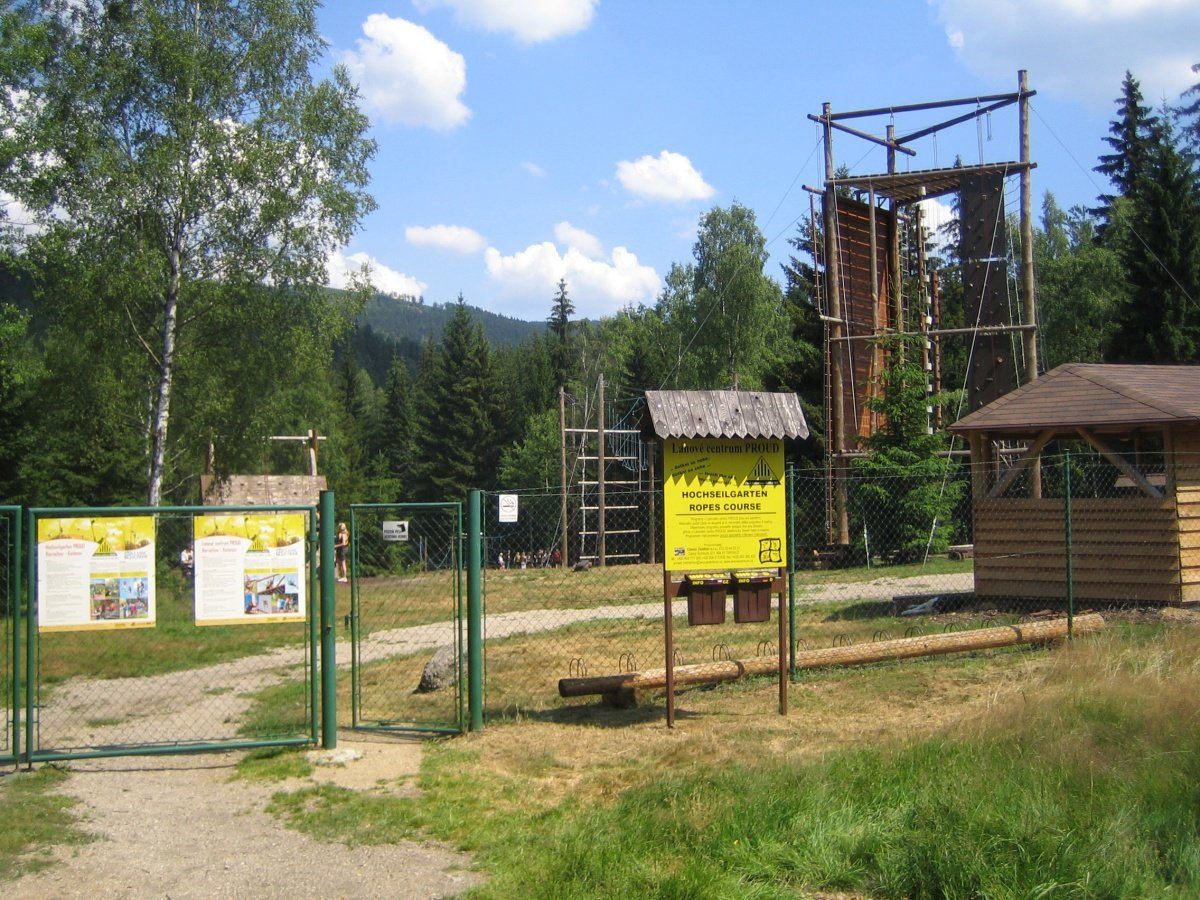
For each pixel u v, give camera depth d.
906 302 34.88
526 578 26.45
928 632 13.06
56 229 23.70
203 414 26.62
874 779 6.50
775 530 9.28
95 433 28.27
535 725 9.20
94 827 6.62
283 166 25.42
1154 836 5.66
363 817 6.71
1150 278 36.75
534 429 60.09
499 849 6.03
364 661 13.66
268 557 8.38
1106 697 7.93
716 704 9.84
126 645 14.96
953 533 29.00
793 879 5.46
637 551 43.78
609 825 6.23
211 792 7.45
